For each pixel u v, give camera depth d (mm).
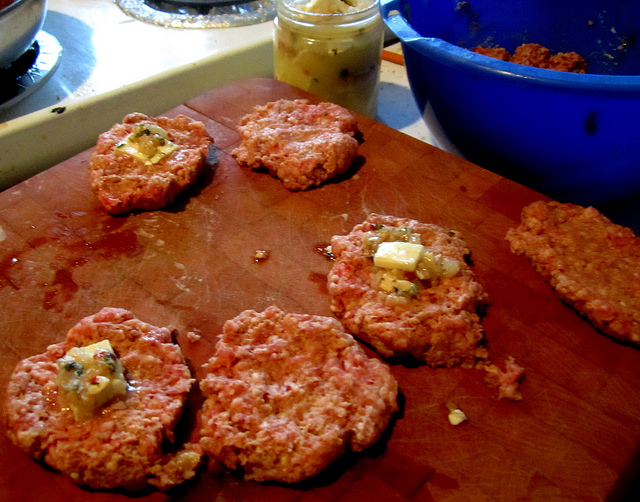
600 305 322
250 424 282
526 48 478
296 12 475
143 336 319
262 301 350
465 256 369
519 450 285
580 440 288
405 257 341
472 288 337
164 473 275
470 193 407
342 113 451
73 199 408
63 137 458
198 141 436
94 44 540
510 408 301
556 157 406
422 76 430
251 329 323
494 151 429
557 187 432
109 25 571
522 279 358
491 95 388
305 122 450
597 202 441
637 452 284
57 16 583
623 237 361
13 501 271
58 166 432
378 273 346
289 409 292
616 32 479
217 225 392
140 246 378
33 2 452
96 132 475
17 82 476
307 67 494
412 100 565
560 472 277
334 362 310
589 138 384
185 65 501
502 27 509
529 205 386
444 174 422
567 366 316
